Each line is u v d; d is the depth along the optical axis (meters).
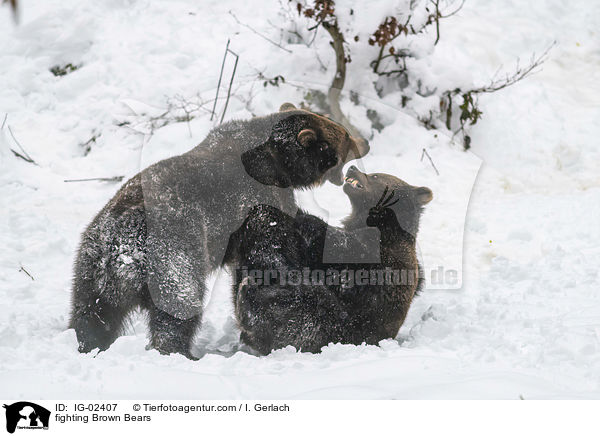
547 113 42.22
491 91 40.19
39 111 39.34
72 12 44.38
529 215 29.42
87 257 15.98
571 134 40.62
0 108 39.00
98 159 35.91
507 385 11.97
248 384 12.65
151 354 14.48
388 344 15.88
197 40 43.16
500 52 48.22
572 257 23.44
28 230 26.33
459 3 52.16
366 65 35.56
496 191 34.41
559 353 13.73
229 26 44.03
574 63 48.94
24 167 34.31
